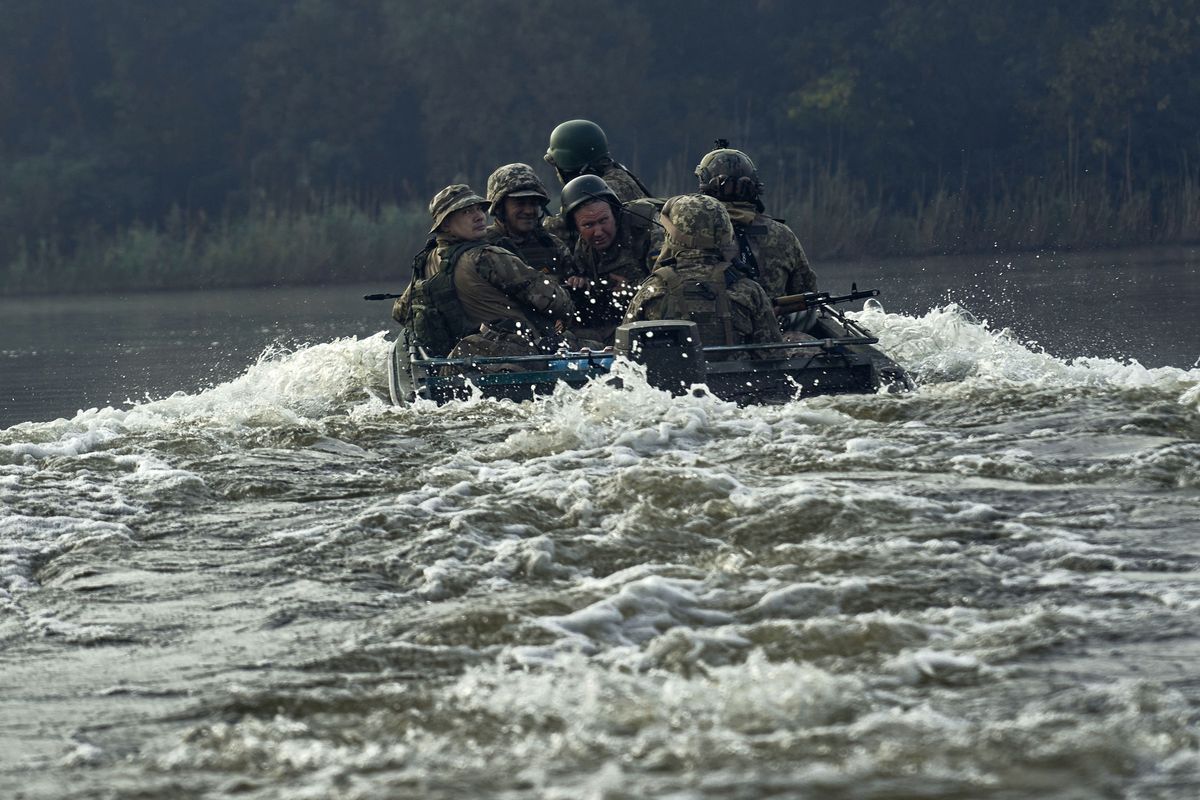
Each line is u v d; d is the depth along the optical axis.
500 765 7.69
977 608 10.20
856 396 18.28
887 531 12.20
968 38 117.75
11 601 11.73
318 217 103.00
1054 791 7.00
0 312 78.06
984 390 18.44
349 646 10.12
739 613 10.39
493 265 21.80
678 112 123.19
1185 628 9.42
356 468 16.30
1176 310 43.75
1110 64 111.44
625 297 23.19
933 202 108.75
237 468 16.28
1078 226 103.25
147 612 11.27
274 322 56.38
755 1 125.25
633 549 12.16
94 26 126.38
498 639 10.08
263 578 12.04
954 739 7.65
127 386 35.16
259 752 8.11
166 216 119.69
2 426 28.20
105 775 7.96
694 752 7.67
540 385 20.44
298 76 122.06
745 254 22.38
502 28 120.06
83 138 124.50
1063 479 14.04
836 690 8.51
